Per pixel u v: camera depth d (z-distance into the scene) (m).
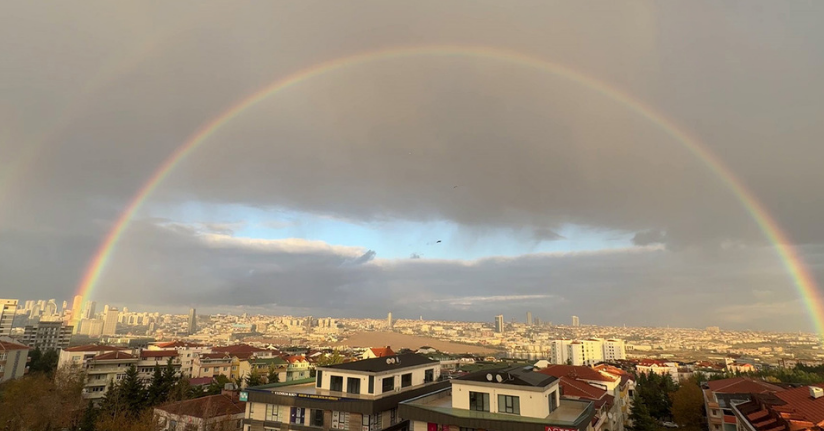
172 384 92.69
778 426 39.62
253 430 59.16
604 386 80.12
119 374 117.31
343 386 57.72
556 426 40.62
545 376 52.59
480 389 47.75
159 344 170.88
